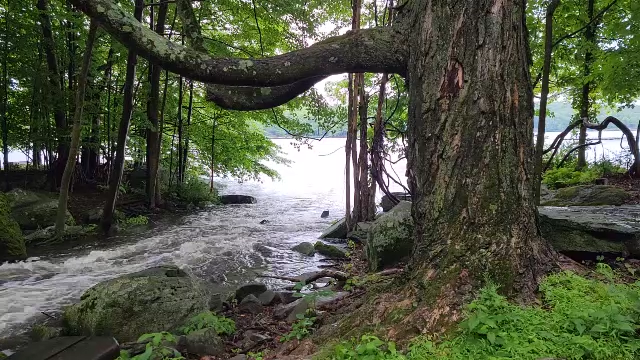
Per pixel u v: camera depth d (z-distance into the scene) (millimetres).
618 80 9227
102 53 14789
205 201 15930
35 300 6066
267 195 19203
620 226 4324
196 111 17125
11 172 14695
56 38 13195
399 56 3330
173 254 8711
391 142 10320
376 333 2732
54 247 9359
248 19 12648
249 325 4582
